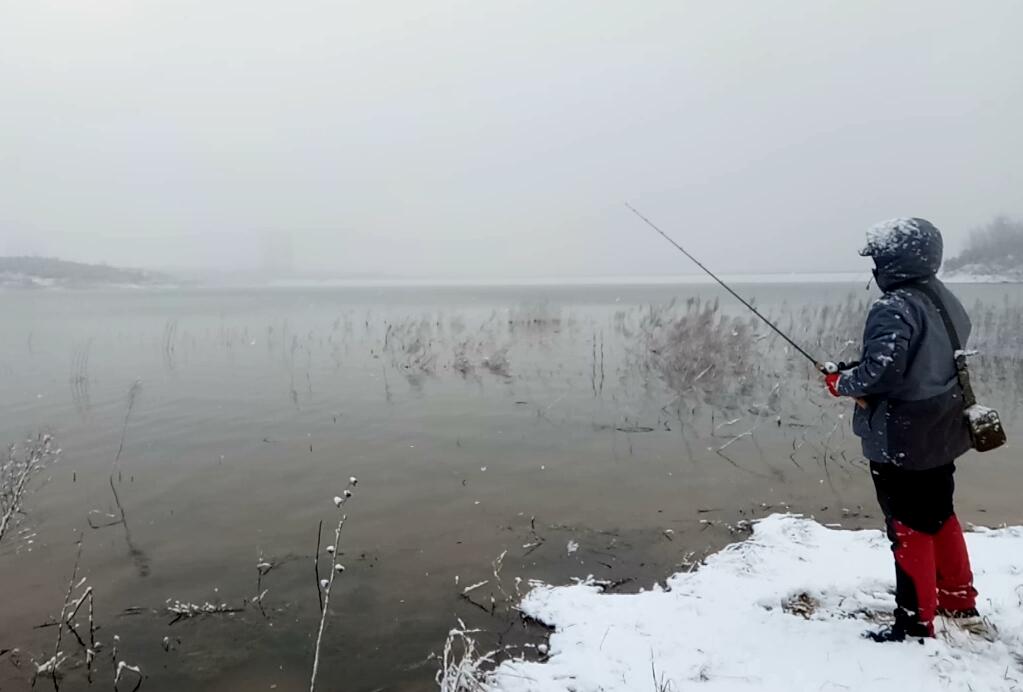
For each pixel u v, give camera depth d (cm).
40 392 1376
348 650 431
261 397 1320
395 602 492
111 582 532
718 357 1501
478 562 559
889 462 322
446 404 1244
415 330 2323
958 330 321
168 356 1906
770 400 1225
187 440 984
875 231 338
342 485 771
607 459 870
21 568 558
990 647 322
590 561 554
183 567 558
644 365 1606
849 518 642
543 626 446
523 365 1709
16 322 3253
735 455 882
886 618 371
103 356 1934
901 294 320
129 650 436
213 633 455
